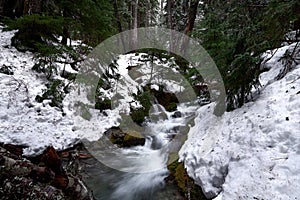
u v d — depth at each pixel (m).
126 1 20.09
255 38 4.57
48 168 2.45
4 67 8.09
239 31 4.71
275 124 3.70
